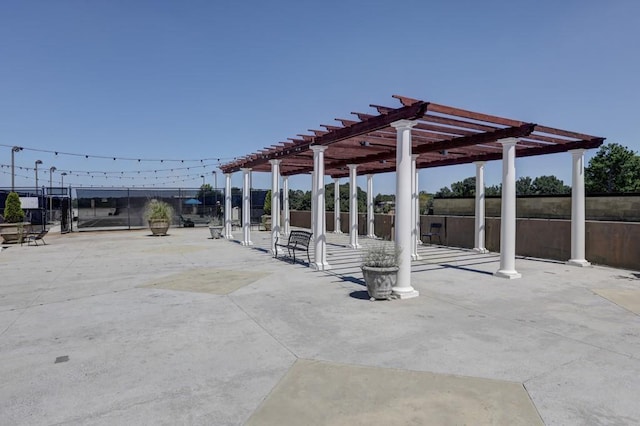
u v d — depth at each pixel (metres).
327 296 6.84
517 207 15.21
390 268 6.52
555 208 13.97
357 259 11.39
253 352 4.30
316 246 9.70
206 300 6.59
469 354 4.22
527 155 11.47
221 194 26.98
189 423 2.92
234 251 13.41
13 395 3.37
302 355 4.21
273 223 12.31
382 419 2.96
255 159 13.88
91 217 23.81
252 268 9.81
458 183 31.55
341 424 2.89
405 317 5.59
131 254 12.64
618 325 5.24
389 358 4.12
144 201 25.00
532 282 8.09
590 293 7.10
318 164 9.65
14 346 4.52
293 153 11.20
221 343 4.57
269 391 3.41
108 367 3.93
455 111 7.09
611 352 4.29
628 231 9.66
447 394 3.34
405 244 6.81
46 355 4.25
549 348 4.40
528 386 3.49
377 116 7.50
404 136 6.90
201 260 11.25
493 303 6.38
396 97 6.48
